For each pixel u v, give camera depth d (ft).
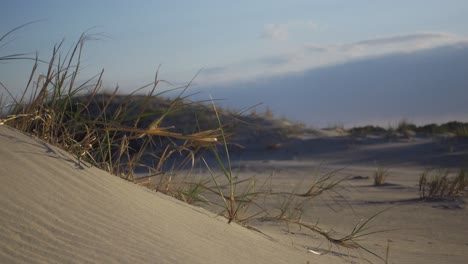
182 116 50.57
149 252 7.43
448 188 27.91
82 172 9.00
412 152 56.34
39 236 6.79
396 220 19.85
